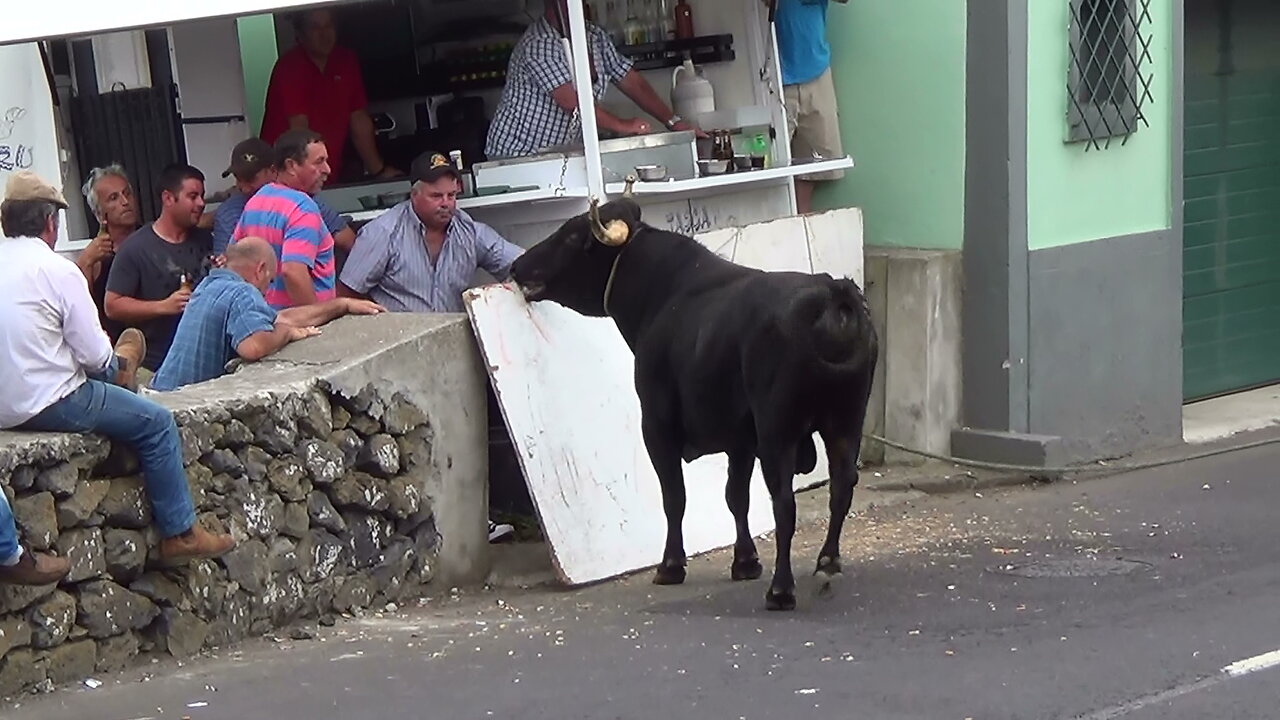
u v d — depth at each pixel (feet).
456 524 25.21
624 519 25.93
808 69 33.81
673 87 32.83
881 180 34.19
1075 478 32.45
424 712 18.30
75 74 31.99
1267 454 34.01
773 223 29.94
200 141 31.71
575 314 26.05
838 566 22.98
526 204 29.40
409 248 27.68
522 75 29.91
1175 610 21.80
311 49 31.45
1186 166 38.29
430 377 24.71
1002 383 32.63
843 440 22.34
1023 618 21.66
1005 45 31.89
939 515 29.35
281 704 18.85
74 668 19.94
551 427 25.36
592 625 22.22
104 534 20.31
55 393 19.67
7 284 19.53
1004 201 32.27
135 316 27.89
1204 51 38.32
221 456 21.65
